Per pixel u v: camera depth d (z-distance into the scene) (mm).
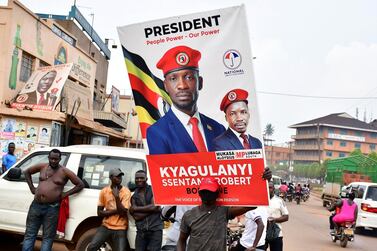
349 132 98312
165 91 3891
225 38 3660
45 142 13805
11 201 7289
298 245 12125
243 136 3680
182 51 3805
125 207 6328
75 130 17172
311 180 77875
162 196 3998
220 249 3752
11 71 14438
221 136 3740
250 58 3602
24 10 14961
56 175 6504
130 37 3965
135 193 6137
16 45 14641
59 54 18281
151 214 6012
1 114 13859
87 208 6816
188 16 3748
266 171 3654
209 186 3705
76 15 24609
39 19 16047
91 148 7301
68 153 7258
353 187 18344
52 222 6434
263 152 3631
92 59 22922
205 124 3793
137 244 6078
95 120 22250
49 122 13891
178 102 3850
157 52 3893
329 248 12164
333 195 29234
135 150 7410
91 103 19062
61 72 15008
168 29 3826
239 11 3600
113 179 6348
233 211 3867
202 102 3781
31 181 6707
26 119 13914
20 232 7199
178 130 3881
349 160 31781
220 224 3789
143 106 3986
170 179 3963
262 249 5871
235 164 3738
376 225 16078
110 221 6391
